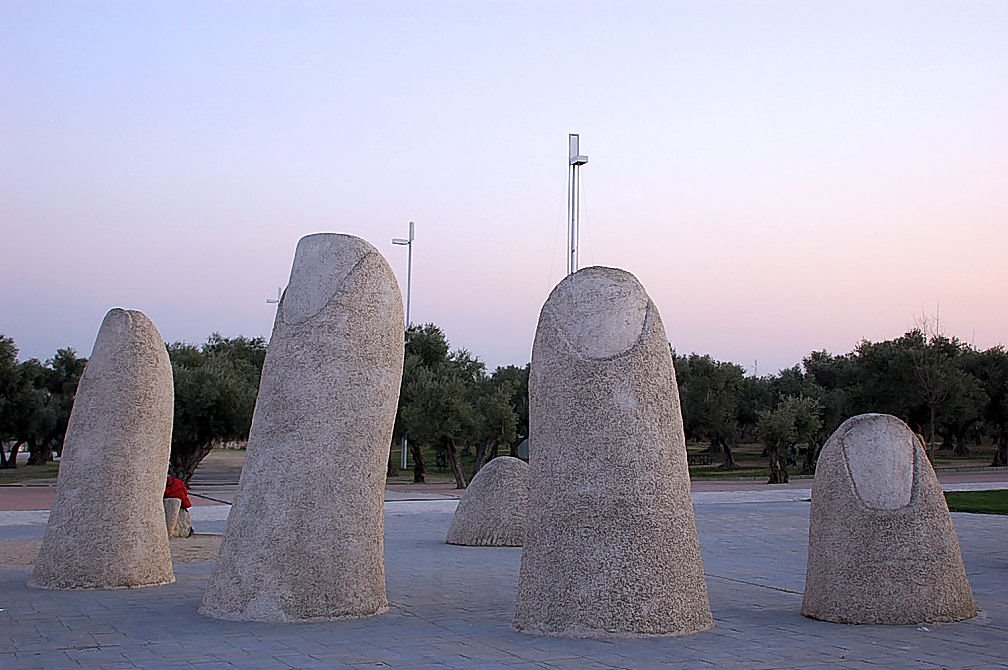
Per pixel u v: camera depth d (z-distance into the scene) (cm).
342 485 959
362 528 968
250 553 938
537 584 872
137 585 1162
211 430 3709
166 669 723
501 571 1358
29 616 959
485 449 4019
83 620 936
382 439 992
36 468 5494
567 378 878
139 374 1182
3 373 5066
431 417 3791
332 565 945
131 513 1170
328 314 970
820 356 7069
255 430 975
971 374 4912
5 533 1997
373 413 980
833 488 970
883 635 873
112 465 1165
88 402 1177
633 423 870
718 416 5206
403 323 1035
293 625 909
